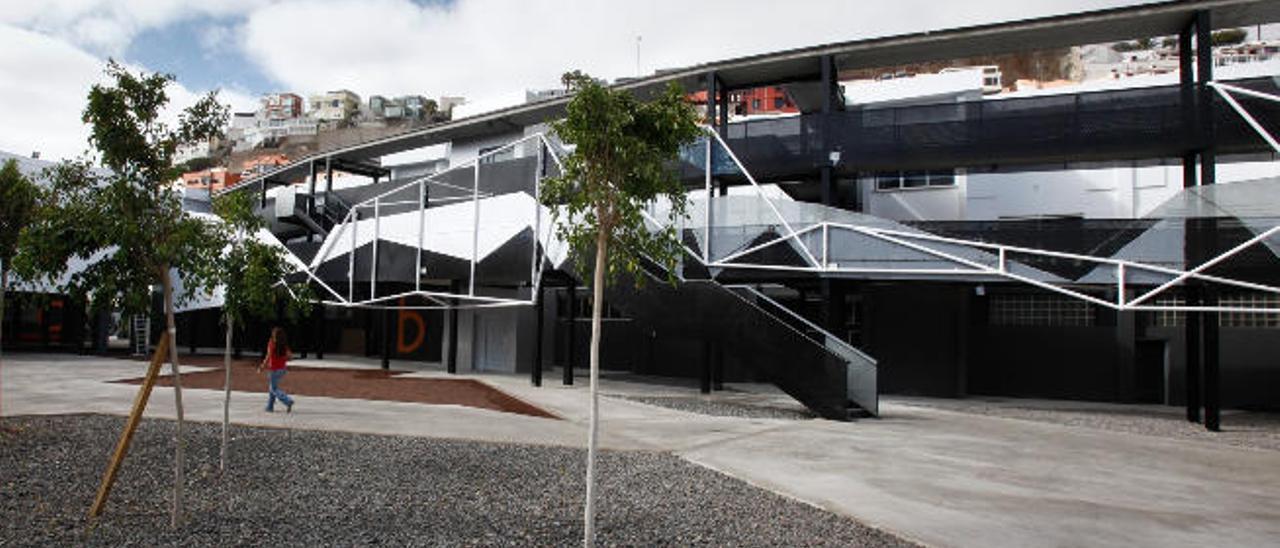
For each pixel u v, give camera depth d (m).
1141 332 21.28
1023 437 12.65
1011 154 17.34
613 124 5.59
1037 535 6.34
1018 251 15.42
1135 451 11.43
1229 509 7.57
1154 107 16.14
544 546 5.46
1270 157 18.61
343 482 7.55
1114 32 17.44
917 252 16.44
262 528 5.78
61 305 32.97
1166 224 14.72
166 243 6.01
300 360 29.75
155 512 6.23
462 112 40.03
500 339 26.50
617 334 28.48
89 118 5.89
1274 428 15.22
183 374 20.86
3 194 9.52
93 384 17.27
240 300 8.01
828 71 19.03
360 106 142.00
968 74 24.22
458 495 7.09
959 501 7.57
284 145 111.75
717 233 18.45
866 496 7.68
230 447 9.47
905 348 21.48
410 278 23.34
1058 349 21.94
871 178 24.09
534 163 23.83
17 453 8.63
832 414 14.38
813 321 24.77
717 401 17.30
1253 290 14.59
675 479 8.22
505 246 20.78
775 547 5.70
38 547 5.18
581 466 8.82
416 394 16.94
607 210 5.86
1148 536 6.42
